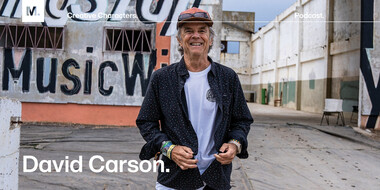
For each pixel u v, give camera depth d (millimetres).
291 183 3393
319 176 3688
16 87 6945
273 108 16328
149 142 1277
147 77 6934
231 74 1340
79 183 3166
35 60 6941
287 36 17250
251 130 6695
